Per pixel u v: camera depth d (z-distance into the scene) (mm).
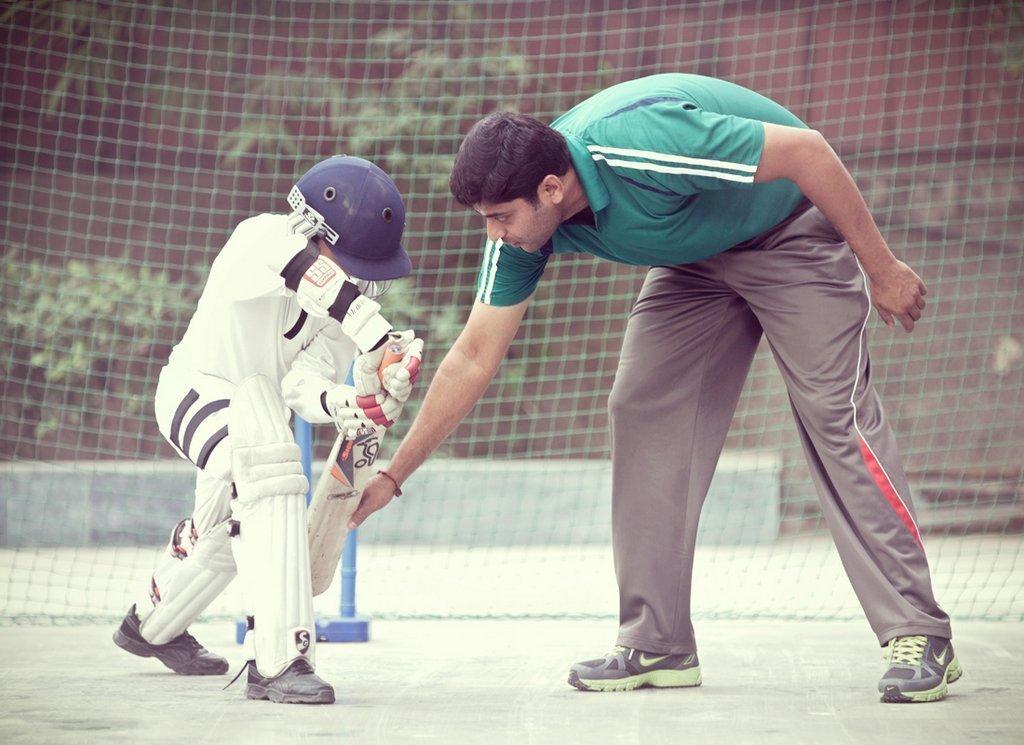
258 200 25297
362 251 7977
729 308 9070
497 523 21922
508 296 8742
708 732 7402
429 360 25453
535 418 25672
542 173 7734
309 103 25406
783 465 23938
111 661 10227
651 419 9141
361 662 10445
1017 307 24891
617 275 25656
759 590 16625
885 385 25266
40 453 25109
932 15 24375
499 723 7688
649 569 9055
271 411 8172
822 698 8547
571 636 12219
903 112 24578
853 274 8648
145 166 25062
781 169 7926
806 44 24422
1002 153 24625
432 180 25516
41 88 24891
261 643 8273
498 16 25312
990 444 24891
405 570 18766
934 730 7371
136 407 25266
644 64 24891
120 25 24891
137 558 19734
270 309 8234
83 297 25031
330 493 8336
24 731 7391
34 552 20219
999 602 15336
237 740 7141
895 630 8344
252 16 24922
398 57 25531
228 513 8875
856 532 8516
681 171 7754
